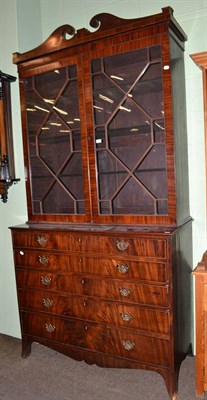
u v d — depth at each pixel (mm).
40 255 1985
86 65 1801
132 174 1801
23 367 2041
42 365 2061
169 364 1663
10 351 2248
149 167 1777
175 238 1652
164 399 1693
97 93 1834
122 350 1781
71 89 1916
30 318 2092
